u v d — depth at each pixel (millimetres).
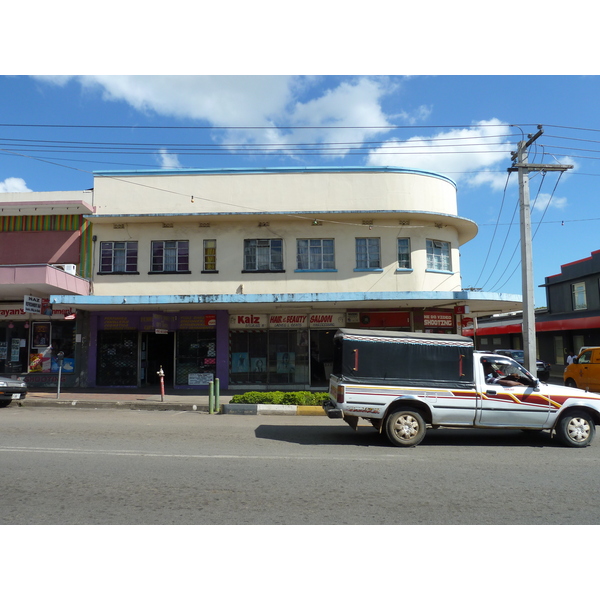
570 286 31531
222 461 7621
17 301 19406
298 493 5965
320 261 18453
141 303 16484
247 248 18547
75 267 18109
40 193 18906
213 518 5070
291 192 18312
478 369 9203
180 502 5562
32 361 19219
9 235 19250
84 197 18922
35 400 15633
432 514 5270
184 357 18922
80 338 19172
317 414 13742
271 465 7395
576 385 18312
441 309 19031
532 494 6035
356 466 7402
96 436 9742
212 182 18453
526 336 14930
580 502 5734
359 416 9039
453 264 19141
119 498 5684
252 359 18844
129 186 18562
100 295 18094
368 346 9164
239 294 16922
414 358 9164
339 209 18141
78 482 6328
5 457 7730
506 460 7980
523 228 15305
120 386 18984
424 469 7258
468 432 10906
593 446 9297
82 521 4949
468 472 7105
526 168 15445
